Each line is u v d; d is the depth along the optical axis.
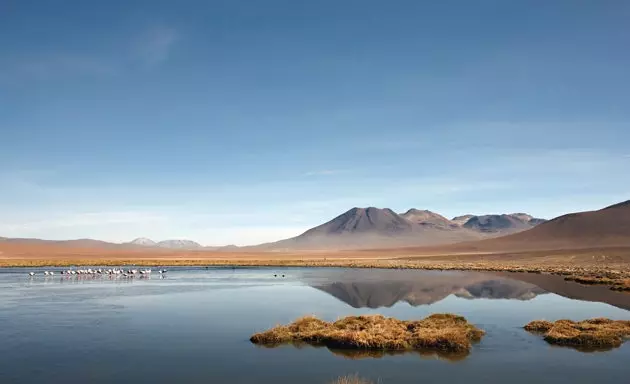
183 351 29.50
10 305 49.97
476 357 27.91
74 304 50.81
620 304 51.66
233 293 62.50
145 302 52.59
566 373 24.83
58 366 26.28
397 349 29.56
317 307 49.00
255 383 23.17
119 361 27.23
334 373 24.67
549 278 89.00
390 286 74.12
